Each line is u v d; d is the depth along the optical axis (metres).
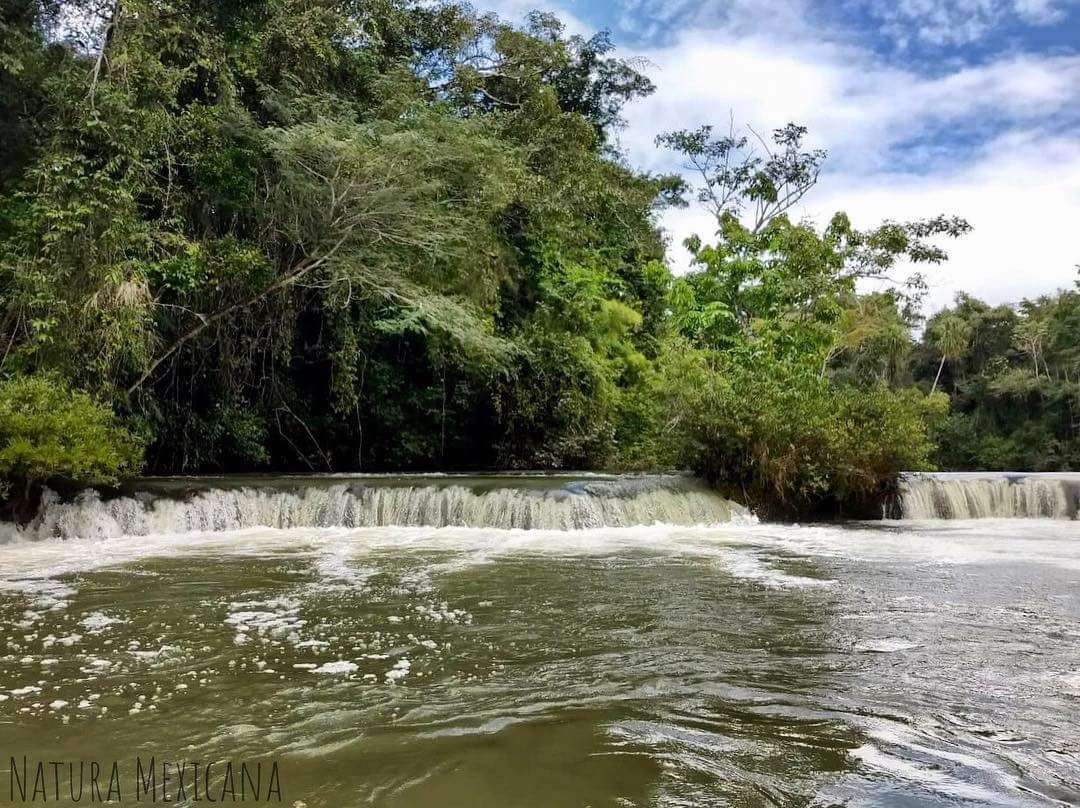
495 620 5.48
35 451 9.62
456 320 17.11
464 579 7.20
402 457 20.61
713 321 22.42
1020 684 4.04
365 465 20.52
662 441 17.02
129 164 12.34
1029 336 44.34
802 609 5.93
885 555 9.18
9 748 3.09
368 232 16.12
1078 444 40.38
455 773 2.89
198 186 14.59
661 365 22.67
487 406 21.91
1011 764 3.02
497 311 20.62
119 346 11.88
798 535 11.46
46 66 13.27
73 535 10.26
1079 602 6.24
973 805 2.66
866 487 14.10
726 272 22.69
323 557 8.59
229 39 15.01
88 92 12.30
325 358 19.11
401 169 15.39
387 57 20.12
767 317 21.88
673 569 7.93
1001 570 8.02
